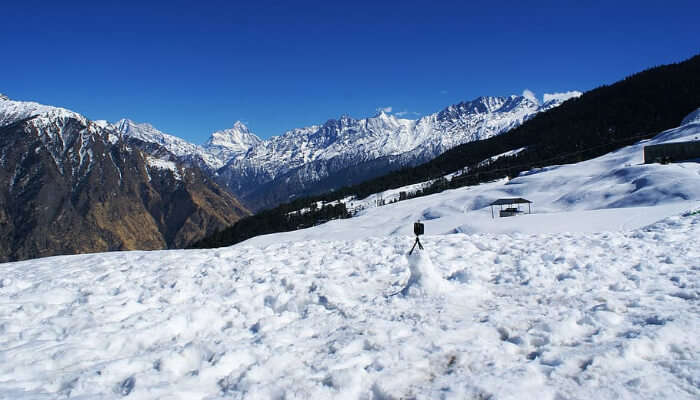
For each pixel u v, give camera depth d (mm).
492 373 4352
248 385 4527
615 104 191625
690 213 14906
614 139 153375
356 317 6742
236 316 7445
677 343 4594
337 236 65688
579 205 62531
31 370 5359
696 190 48219
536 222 26422
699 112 129000
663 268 7902
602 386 3891
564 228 23531
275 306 7883
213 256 13680
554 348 4859
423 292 7512
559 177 91438
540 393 3891
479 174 158375
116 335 6477
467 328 5691
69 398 4469
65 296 9250
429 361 4828
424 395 4078
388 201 154500
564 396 3818
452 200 97688
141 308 8125
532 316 5918
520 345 5109
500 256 10742
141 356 5551
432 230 52031
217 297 8555
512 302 6832
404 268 10273
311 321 6750
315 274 10102
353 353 5266
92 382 4824
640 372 4070
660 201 49906
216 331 6895
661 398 3625
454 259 10859
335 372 4586
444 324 5926
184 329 6898
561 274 8289
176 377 4996
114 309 7871
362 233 63188
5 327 7230
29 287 10414
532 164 154500
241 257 13039
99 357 5918
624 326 5250
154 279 10430
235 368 5152
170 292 8992
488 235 14938
